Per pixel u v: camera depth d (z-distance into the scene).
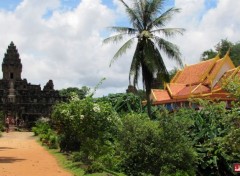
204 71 49.78
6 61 85.75
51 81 82.38
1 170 19.44
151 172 17.23
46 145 35.84
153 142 17.25
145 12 35.34
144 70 35.34
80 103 23.36
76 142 27.92
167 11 35.47
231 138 15.91
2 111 74.56
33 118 79.12
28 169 20.08
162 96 52.12
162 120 17.72
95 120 22.66
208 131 23.34
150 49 34.78
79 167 20.28
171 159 16.95
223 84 16.61
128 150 17.62
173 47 34.75
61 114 25.02
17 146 35.62
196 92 45.44
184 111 25.53
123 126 18.14
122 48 35.28
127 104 32.69
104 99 33.34
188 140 18.84
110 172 18.28
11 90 80.25
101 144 22.42
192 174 17.59
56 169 20.27
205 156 22.73
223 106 24.55
